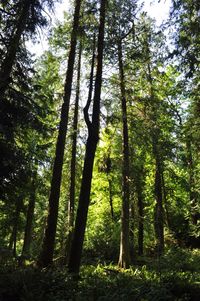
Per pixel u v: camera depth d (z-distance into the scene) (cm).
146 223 2855
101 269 1686
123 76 1966
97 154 2786
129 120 2066
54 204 1502
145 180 2803
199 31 1098
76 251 1315
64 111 1620
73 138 2186
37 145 1777
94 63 1691
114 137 2162
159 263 1839
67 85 1653
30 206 2500
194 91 1561
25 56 1520
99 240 2705
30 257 1878
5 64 1390
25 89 1550
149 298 983
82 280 1205
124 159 2025
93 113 1416
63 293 998
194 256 2053
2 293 991
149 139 2064
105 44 1614
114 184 3178
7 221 2461
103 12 1523
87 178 1359
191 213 2667
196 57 1170
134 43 1778
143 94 2219
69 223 2153
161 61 1285
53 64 2064
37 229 2867
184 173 3094
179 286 1141
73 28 1606
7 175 1491
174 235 3047
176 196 3086
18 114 1495
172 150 2148
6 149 1452
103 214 3278
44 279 1078
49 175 2139
